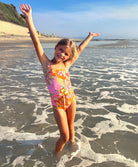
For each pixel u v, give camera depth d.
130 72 7.94
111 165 2.38
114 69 8.63
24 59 11.67
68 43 2.29
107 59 12.27
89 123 3.49
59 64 2.44
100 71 8.18
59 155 2.57
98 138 2.99
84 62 10.88
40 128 3.28
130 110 4.07
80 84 6.07
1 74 7.31
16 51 16.52
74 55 2.39
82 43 2.79
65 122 2.40
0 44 25.06
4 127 3.27
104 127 3.34
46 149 2.71
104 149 2.71
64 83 2.41
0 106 4.16
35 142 2.87
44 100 4.61
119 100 4.65
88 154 2.60
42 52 2.39
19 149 2.69
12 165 2.38
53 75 2.36
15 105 4.24
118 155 2.58
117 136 3.06
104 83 6.21
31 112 3.91
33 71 8.05
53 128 3.29
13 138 2.95
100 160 2.48
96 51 18.67
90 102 4.53
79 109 4.11
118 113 3.92
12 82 6.19
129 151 2.68
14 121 3.50
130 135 3.09
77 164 2.40
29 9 2.41
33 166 2.37
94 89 5.55
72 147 2.75
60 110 2.40
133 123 3.50
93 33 2.96
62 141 2.48
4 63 9.90
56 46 2.36
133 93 5.18
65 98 2.41
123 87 5.75
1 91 5.20
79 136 3.04
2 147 2.72
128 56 14.02
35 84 6.03
